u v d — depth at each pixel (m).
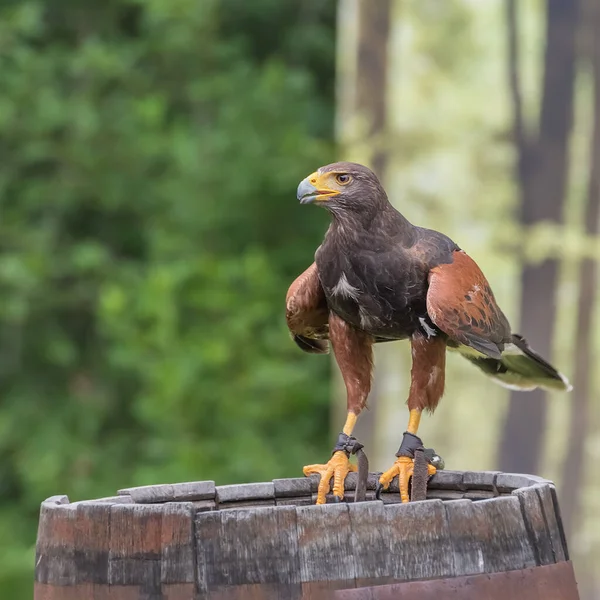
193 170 20.03
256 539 4.49
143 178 21.98
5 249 21.77
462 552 4.58
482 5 9.74
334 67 22.75
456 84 9.80
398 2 9.92
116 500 5.35
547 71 9.64
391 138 9.95
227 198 20.27
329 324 6.67
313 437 20.34
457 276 6.18
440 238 6.40
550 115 9.59
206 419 19.00
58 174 22.08
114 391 22.53
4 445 21.78
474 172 9.74
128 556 4.56
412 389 6.38
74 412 22.05
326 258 6.34
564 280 9.58
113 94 22.28
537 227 9.59
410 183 9.88
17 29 21.52
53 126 21.34
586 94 9.55
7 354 22.52
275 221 21.03
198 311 19.66
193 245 20.58
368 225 6.21
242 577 4.46
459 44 9.80
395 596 4.46
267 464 18.75
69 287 22.50
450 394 9.72
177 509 4.52
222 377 19.02
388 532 4.52
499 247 9.66
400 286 6.20
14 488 22.59
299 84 20.69
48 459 21.06
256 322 19.58
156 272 19.02
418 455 5.64
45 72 21.41
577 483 9.55
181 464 18.36
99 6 23.19
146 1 20.88
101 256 21.31
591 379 9.51
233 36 22.81
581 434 9.55
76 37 23.28
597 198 9.53
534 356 7.18
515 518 4.73
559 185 9.59
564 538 5.02
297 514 4.50
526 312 9.62
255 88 20.84
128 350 18.88
